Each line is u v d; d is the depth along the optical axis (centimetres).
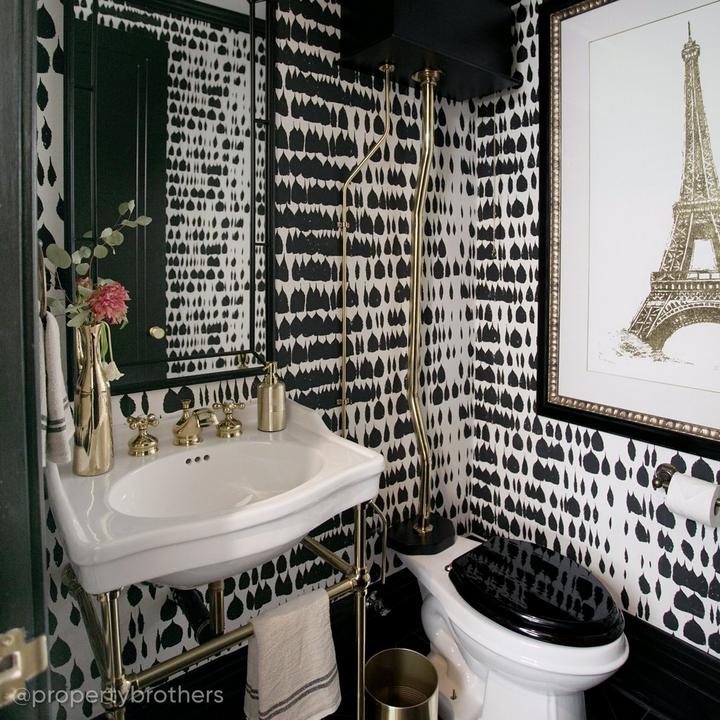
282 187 156
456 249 206
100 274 125
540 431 195
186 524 93
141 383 134
